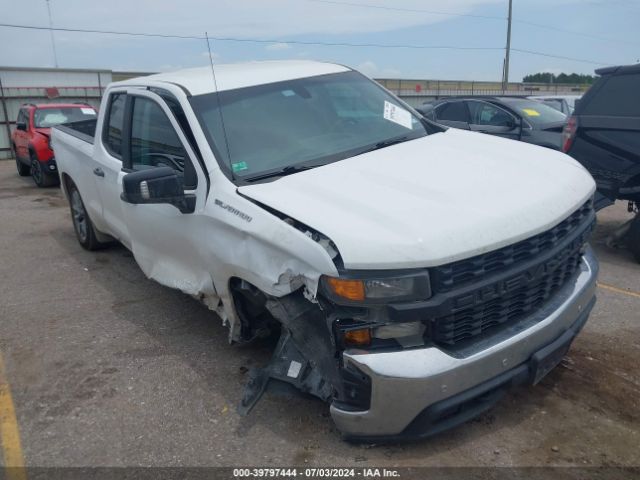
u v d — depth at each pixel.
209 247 3.61
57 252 7.07
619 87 6.10
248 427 3.36
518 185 3.27
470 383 2.84
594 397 3.52
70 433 3.43
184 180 3.84
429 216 2.86
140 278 5.97
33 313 5.21
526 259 3.03
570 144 6.46
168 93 4.23
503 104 10.15
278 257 3.07
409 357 2.76
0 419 3.62
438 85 37.50
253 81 4.29
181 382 3.90
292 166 3.64
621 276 5.66
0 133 22.09
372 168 3.47
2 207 10.29
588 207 3.63
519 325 3.08
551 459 2.99
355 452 3.09
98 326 4.86
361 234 2.76
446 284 2.73
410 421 2.83
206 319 4.88
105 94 5.50
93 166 5.69
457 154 3.74
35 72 22.91
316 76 4.54
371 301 2.71
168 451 3.21
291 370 3.32
